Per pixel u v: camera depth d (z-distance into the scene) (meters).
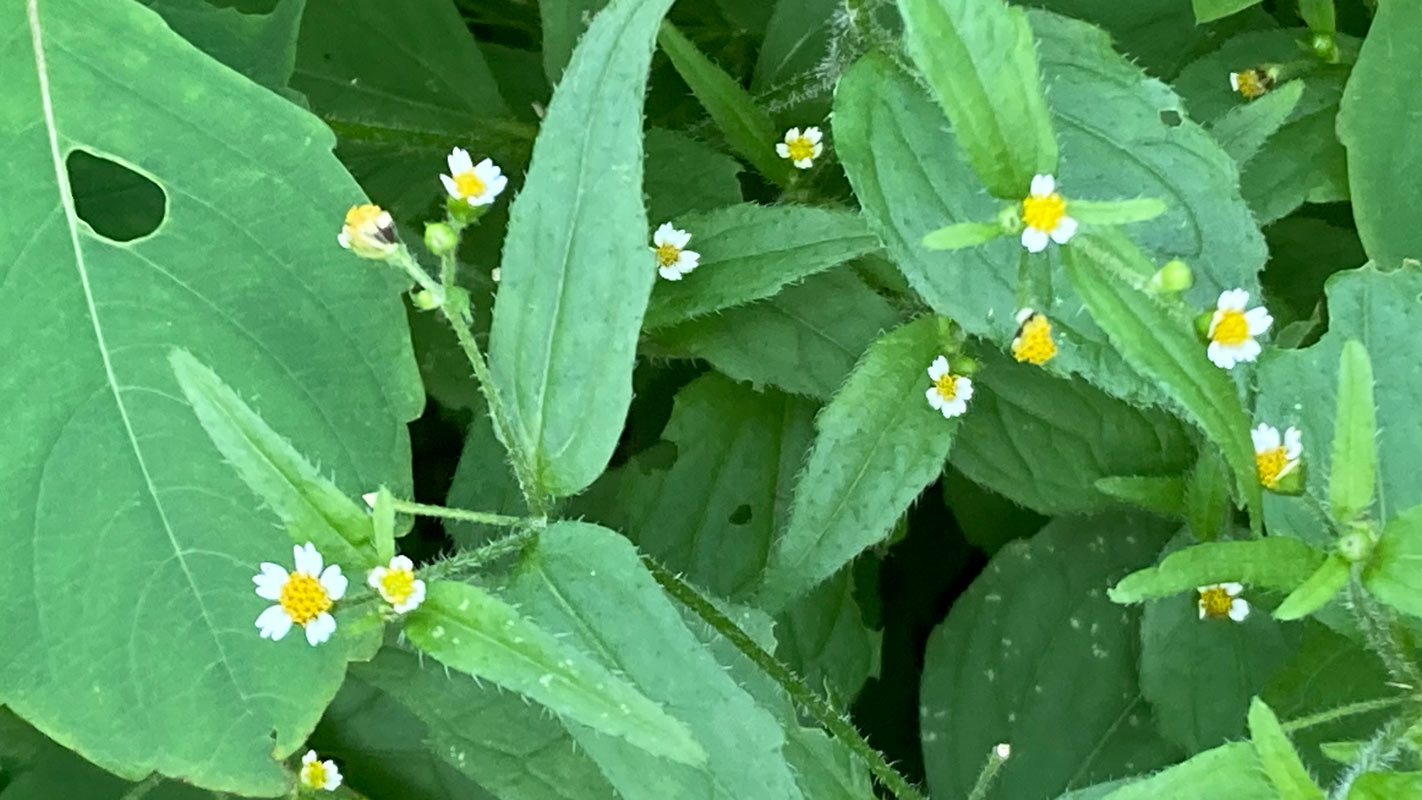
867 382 0.21
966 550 0.25
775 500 0.23
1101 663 0.23
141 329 0.18
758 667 0.20
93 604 0.18
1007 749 0.21
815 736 0.20
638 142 0.18
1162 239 0.21
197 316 0.19
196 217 0.19
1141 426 0.23
